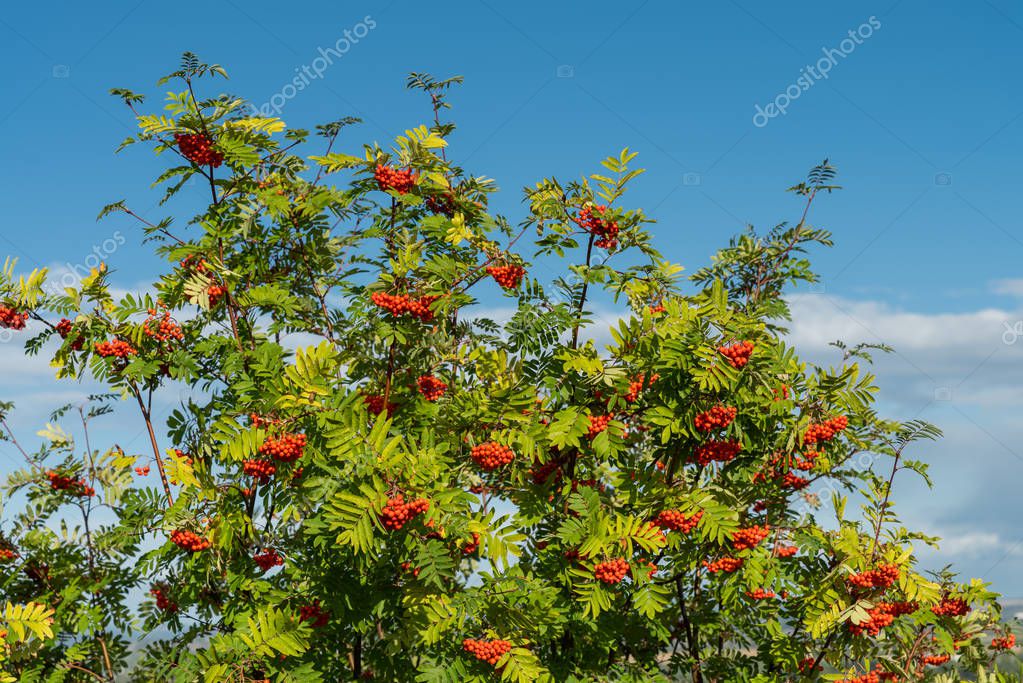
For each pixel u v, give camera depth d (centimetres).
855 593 825
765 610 886
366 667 866
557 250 779
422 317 747
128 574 892
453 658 729
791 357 809
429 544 666
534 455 794
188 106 771
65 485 867
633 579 739
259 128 821
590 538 725
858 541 841
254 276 904
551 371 785
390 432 736
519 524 784
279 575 784
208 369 868
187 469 797
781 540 884
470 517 718
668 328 769
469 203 856
